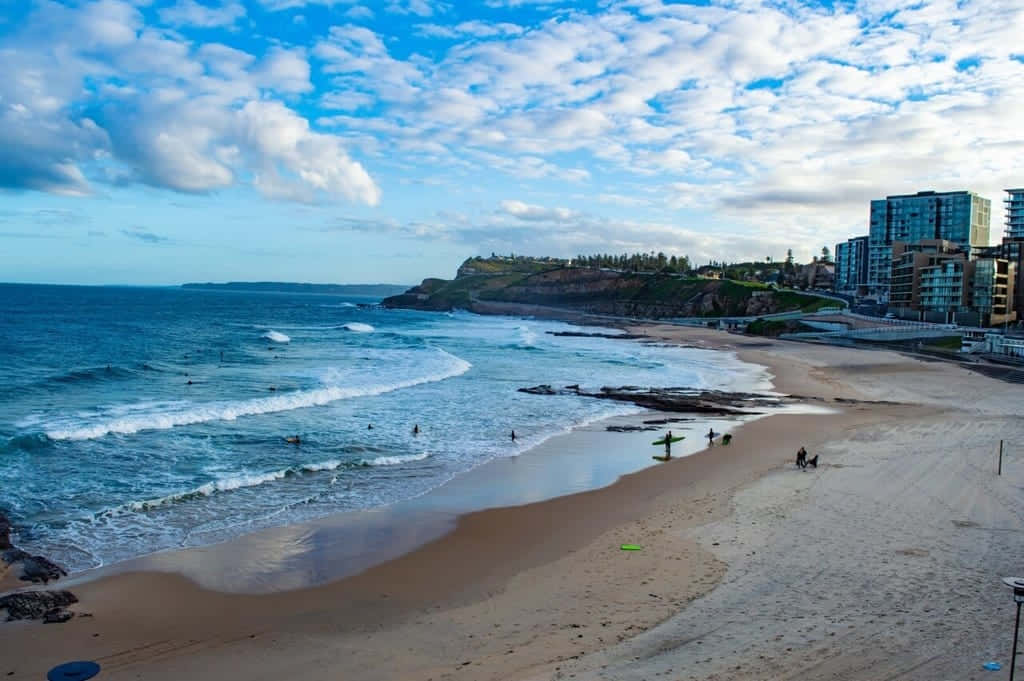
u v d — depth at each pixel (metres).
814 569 15.10
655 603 13.73
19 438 27.17
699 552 16.70
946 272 102.38
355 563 16.80
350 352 70.75
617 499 22.33
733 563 15.78
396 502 21.95
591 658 11.23
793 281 186.12
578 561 16.59
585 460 27.86
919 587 13.88
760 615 12.76
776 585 14.27
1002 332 81.00
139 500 21.30
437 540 18.45
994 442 29.42
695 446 30.41
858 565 15.27
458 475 25.36
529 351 78.88
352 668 11.42
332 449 28.72
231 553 17.36
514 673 10.82
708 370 61.28
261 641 12.60
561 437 32.28
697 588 14.40
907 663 10.66
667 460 27.81
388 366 58.66
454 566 16.59
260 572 16.17
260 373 52.31
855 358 72.00
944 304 102.62
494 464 27.06
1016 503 20.25
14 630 12.85
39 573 15.60
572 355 74.31
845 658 10.86
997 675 10.23
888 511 19.61
